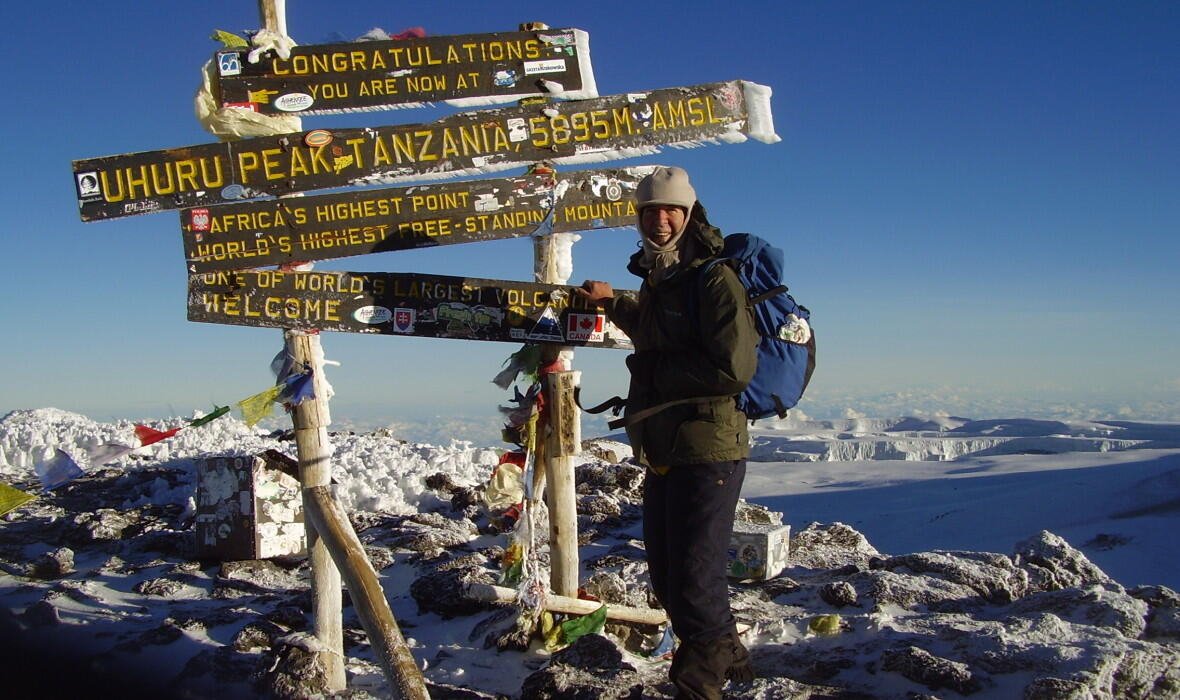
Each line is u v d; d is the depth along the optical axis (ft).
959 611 14.38
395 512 23.38
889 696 10.95
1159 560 66.03
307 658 11.93
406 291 12.77
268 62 12.48
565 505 13.33
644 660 12.57
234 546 18.70
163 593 17.12
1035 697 10.26
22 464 31.63
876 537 94.73
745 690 10.93
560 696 11.09
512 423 13.38
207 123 12.42
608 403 11.89
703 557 10.25
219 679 12.59
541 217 13.07
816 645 12.98
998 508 99.09
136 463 29.25
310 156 12.53
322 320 12.51
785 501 125.70
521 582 13.47
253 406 11.96
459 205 12.87
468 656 13.08
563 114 13.07
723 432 10.25
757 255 10.84
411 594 15.65
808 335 10.84
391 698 10.78
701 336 10.14
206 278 12.34
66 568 19.16
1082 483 103.45
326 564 12.07
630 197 13.19
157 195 12.28
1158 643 12.27
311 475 12.06
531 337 13.07
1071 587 15.53
